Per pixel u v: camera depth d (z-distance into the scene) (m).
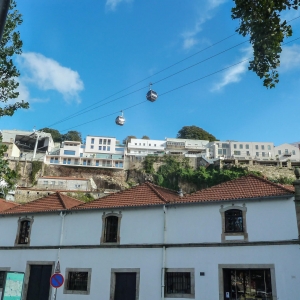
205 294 19.48
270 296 18.38
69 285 22.94
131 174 90.00
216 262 19.89
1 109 14.36
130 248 22.17
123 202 24.06
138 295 20.80
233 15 11.64
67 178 78.31
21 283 18.72
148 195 24.11
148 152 102.69
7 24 13.46
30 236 25.33
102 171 89.75
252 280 19.14
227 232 20.34
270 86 11.58
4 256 25.42
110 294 21.50
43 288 23.52
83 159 91.12
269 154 109.50
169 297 20.14
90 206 24.64
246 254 19.39
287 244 18.69
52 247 24.17
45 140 101.00
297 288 17.75
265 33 11.17
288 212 19.28
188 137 130.38
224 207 20.86
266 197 19.80
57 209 25.28
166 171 89.38
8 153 87.69
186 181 85.25
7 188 13.52
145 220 22.58
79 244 23.64
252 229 19.78
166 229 21.80
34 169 84.12
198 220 21.27
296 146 119.25
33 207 26.95
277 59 11.43
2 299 17.66
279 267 18.47
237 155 109.44
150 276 20.98
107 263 22.34
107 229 23.56
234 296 19.20
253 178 22.31
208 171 87.19
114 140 101.12
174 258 20.91
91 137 100.88
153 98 19.47
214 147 108.44
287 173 85.69
